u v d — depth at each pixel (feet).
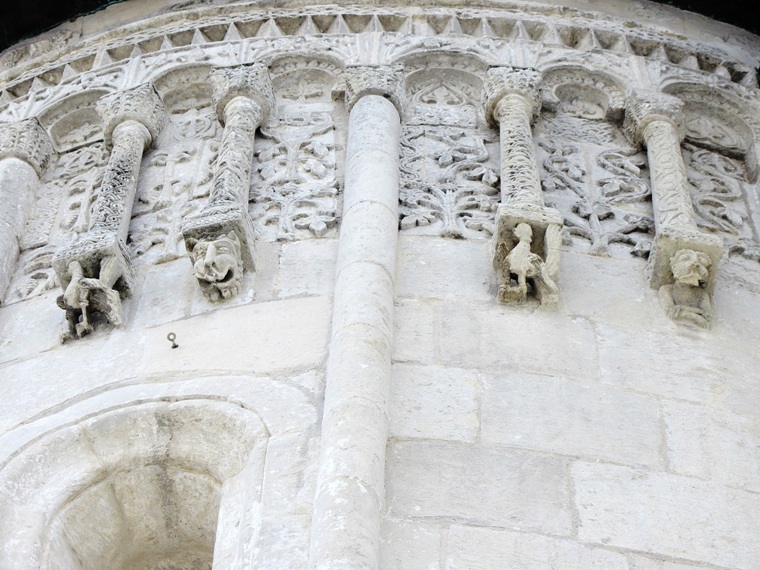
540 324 20.93
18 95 29.73
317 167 24.52
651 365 20.51
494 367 20.01
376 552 16.62
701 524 18.03
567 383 19.90
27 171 26.05
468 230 22.89
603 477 18.47
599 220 23.73
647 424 19.42
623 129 26.71
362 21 29.07
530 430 19.02
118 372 20.53
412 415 19.02
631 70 28.09
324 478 17.22
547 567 17.19
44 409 20.13
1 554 17.99
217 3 30.68
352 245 21.31
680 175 24.32
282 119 26.27
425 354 20.08
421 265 21.89
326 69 27.50
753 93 28.27
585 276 22.17
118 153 24.95
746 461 19.12
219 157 24.26
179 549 20.26
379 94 25.46
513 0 29.91
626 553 17.51
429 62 27.63
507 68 26.63
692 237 21.98
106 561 19.79
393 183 23.09
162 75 27.81
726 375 20.62
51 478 19.25
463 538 17.42
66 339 21.44
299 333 20.57
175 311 21.62
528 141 24.40
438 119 26.21
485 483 18.17
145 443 19.58
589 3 30.42
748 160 26.81
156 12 31.12
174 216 24.02
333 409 18.20
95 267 21.80
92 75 28.76
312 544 16.51
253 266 22.02
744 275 23.22
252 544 17.15
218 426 19.35
